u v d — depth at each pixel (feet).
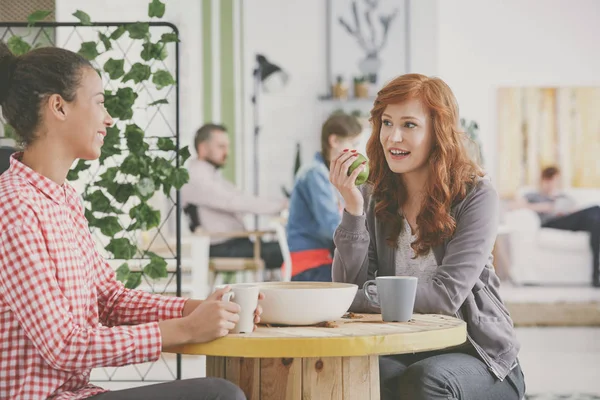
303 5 27.45
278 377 6.06
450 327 6.07
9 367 5.43
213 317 5.54
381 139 7.75
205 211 24.20
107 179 10.32
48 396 5.49
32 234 5.40
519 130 27.63
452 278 7.11
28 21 10.12
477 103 27.76
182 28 27.22
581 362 17.56
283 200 24.84
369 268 8.04
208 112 27.43
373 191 8.04
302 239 14.58
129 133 10.28
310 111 27.55
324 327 6.08
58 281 5.60
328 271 14.43
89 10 24.03
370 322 6.40
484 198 7.47
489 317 7.34
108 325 6.72
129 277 10.36
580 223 27.22
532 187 27.58
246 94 27.50
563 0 27.68
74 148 5.90
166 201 24.84
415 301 7.02
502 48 27.71
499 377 7.16
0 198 5.45
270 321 6.13
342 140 14.56
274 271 24.54
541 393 14.32
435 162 7.47
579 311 24.71
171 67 26.55
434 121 7.53
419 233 7.55
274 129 27.58
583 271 27.20
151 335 5.51
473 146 8.02
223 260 22.11
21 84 5.77
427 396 6.68
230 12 27.40
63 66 5.81
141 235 20.01
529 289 26.81
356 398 6.12
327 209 14.38
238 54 27.53
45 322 5.31
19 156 5.98
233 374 6.23
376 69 27.53
